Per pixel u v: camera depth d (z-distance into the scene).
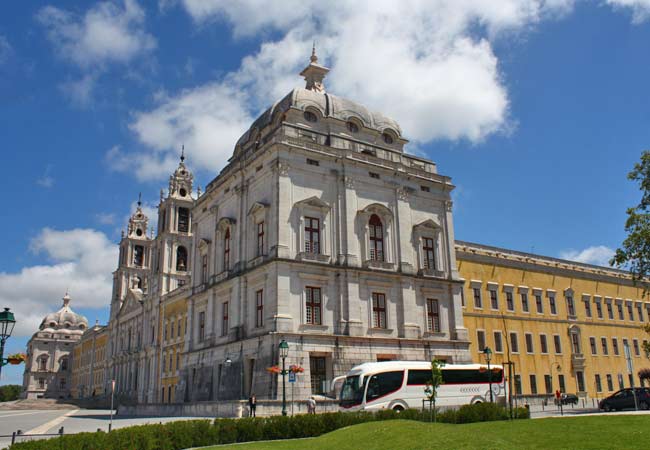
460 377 40.84
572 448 19.36
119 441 23.34
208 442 26.69
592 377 74.38
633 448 18.77
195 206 66.38
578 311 76.69
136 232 137.00
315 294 49.16
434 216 59.12
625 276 88.56
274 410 40.31
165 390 89.31
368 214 53.59
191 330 61.44
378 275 52.38
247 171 55.56
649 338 84.75
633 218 47.28
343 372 47.56
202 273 62.75
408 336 52.25
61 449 21.38
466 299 65.06
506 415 34.12
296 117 55.59
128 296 120.00
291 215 49.72
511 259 73.06
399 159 59.47
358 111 60.16
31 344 175.38
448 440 19.84
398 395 37.59
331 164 53.16
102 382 133.00
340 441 22.72
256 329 49.25
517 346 67.88
